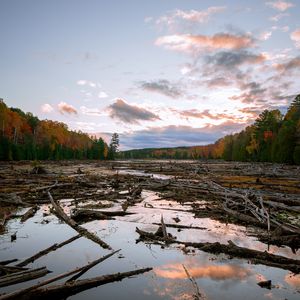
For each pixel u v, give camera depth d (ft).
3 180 81.92
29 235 30.94
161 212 44.57
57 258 23.81
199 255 24.76
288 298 17.22
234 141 403.95
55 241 28.81
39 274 19.54
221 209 43.34
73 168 159.22
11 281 18.06
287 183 84.17
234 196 51.55
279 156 213.46
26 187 69.62
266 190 65.00
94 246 27.22
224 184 81.05
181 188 70.54
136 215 42.27
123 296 17.20
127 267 21.89
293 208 41.55
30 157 263.29
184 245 27.68
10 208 46.14
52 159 300.40
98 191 67.05
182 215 42.50
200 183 80.94
